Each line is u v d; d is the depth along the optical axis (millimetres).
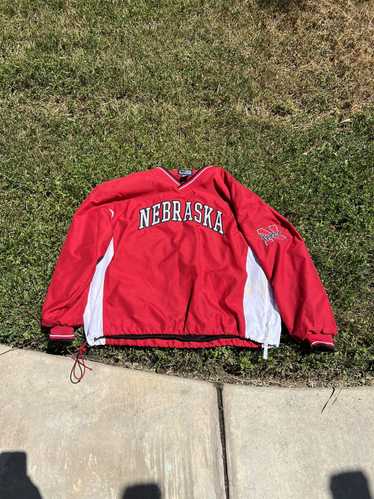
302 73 1979
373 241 1485
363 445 1134
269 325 1238
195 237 1349
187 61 1970
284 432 1146
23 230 1465
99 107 1832
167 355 1245
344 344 1279
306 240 1479
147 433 1136
